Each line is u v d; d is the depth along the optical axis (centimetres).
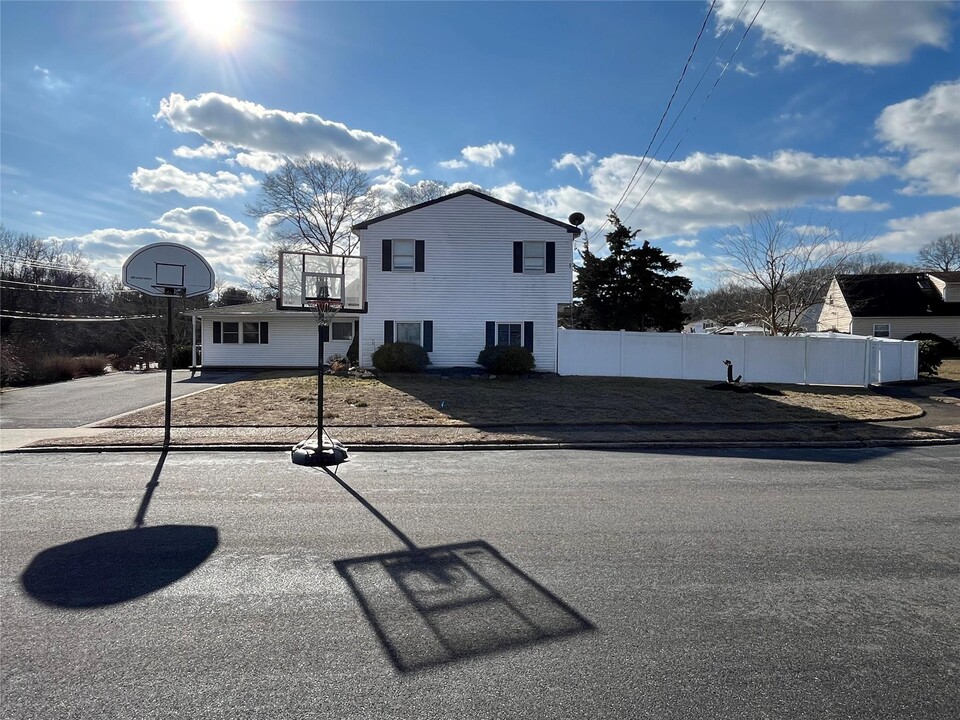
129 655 342
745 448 1142
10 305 4488
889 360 2338
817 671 332
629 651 353
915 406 1697
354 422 1305
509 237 2336
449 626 382
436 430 1241
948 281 3862
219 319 2630
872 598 433
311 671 327
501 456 1032
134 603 412
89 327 5031
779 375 2305
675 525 611
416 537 563
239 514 638
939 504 708
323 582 452
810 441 1196
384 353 2142
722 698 306
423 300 2316
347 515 638
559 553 522
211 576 461
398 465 940
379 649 352
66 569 474
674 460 1004
